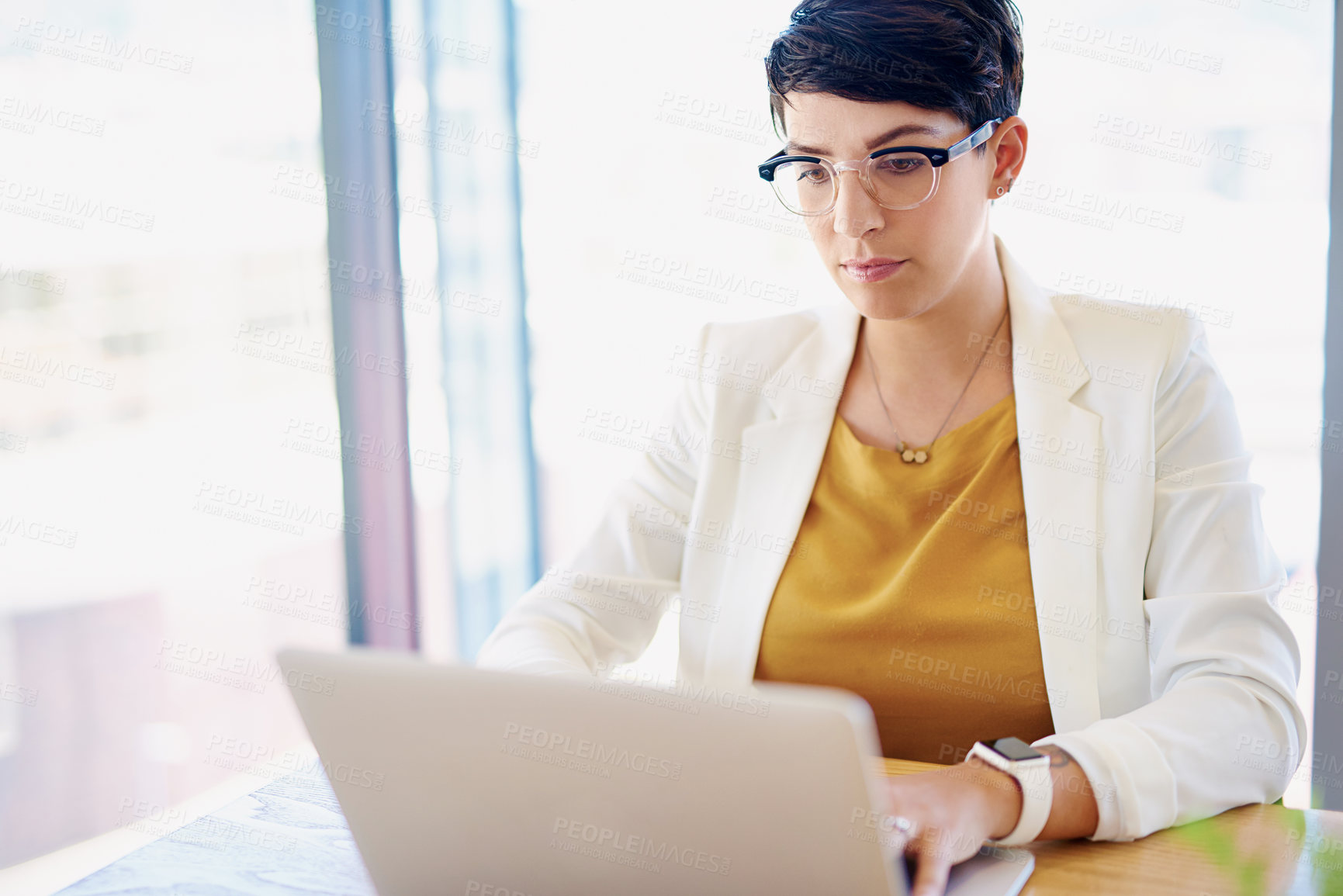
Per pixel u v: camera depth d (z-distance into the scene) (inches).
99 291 88.5
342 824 43.3
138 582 93.0
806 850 30.0
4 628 84.4
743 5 115.2
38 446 85.4
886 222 50.4
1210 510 50.7
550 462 127.6
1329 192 78.5
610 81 119.9
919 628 54.4
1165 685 49.0
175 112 93.1
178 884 38.9
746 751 29.2
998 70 50.3
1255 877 36.4
